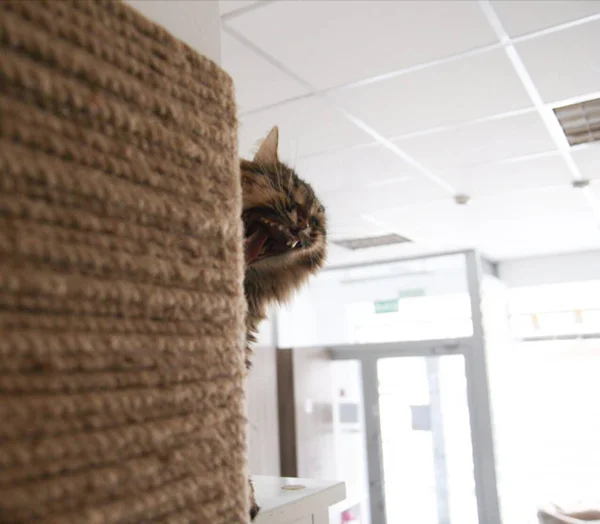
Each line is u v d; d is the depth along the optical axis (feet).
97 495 1.15
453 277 16.10
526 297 17.39
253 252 3.35
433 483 15.46
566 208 12.01
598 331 16.40
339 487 3.06
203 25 1.91
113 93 1.32
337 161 9.03
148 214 1.37
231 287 1.63
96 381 1.20
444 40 5.81
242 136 7.74
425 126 7.83
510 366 17.25
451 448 15.38
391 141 8.32
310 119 7.52
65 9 1.23
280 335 16.53
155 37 1.47
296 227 3.56
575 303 16.78
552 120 7.77
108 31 1.33
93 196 1.24
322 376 16.87
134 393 1.28
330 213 11.76
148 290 1.35
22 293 1.08
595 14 5.43
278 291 3.59
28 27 1.14
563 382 16.65
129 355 1.28
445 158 9.02
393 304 16.74
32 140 1.13
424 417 15.79
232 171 1.70
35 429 1.06
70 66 1.22
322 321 17.53
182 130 1.52
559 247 16.12
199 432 1.44
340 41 5.75
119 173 1.31
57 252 1.15
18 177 1.09
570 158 9.14
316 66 6.22
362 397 16.55
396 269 16.87
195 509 1.39
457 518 15.07
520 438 16.90
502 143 8.48
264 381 15.56
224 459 1.52
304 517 2.68
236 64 6.11
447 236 14.19
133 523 1.22
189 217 1.49
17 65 1.10
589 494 15.80
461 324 15.70
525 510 16.43
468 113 7.48
